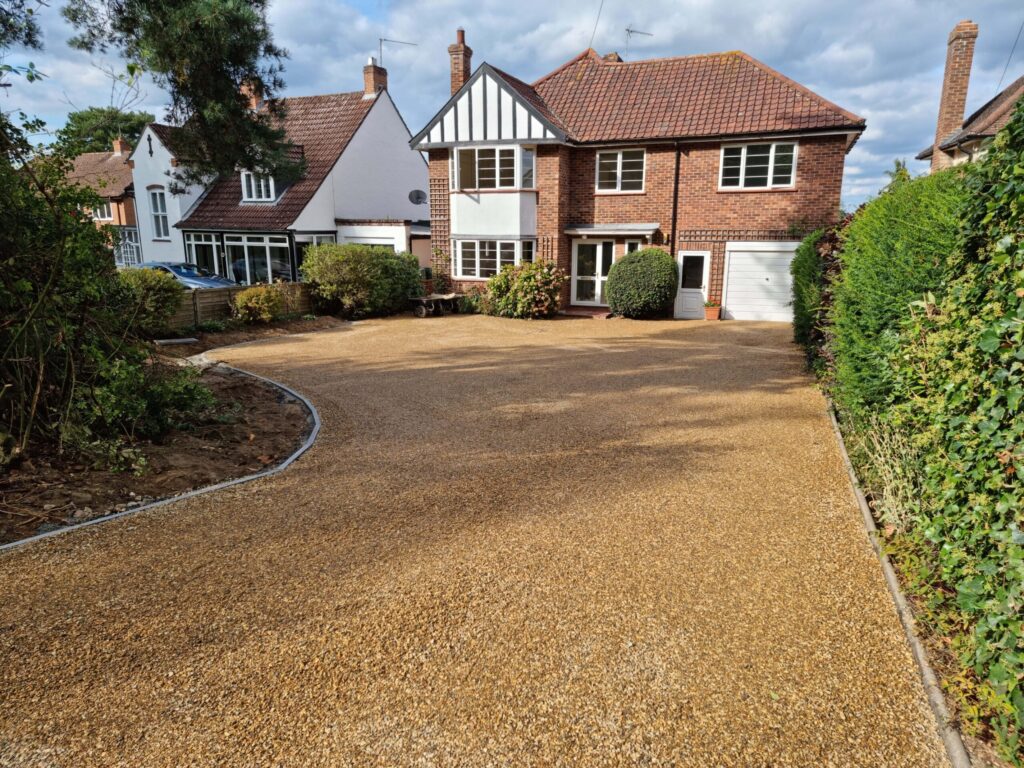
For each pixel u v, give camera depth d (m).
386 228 22.81
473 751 2.85
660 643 3.59
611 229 19.11
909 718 3.03
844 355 7.09
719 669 3.38
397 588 4.14
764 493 5.70
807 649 3.53
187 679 3.29
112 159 31.84
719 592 4.10
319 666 3.39
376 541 4.80
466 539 4.83
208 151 15.01
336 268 17.97
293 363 12.19
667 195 18.91
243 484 5.97
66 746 2.86
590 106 20.14
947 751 2.83
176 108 14.34
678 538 4.84
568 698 3.17
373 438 7.45
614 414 8.42
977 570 3.04
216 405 8.52
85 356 6.32
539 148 19.19
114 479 5.79
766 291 18.52
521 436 7.48
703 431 7.62
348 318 18.69
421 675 3.33
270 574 4.31
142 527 5.00
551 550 4.66
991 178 3.67
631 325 17.67
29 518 4.97
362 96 25.45
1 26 9.62
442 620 3.80
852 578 4.25
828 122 16.89
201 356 12.87
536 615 3.86
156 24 12.49
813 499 5.56
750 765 2.78
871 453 6.03
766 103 18.17
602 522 5.12
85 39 12.24
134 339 7.01
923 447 4.68
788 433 7.50
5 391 5.75
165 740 2.90
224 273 24.33
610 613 3.87
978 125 18.58
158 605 3.93
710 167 18.34
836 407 8.37
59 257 5.77
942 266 5.18
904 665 3.39
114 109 6.83
